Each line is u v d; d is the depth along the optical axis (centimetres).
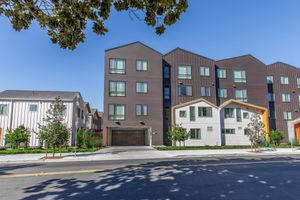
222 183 734
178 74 3228
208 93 3259
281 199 562
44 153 1828
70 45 499
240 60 3506
